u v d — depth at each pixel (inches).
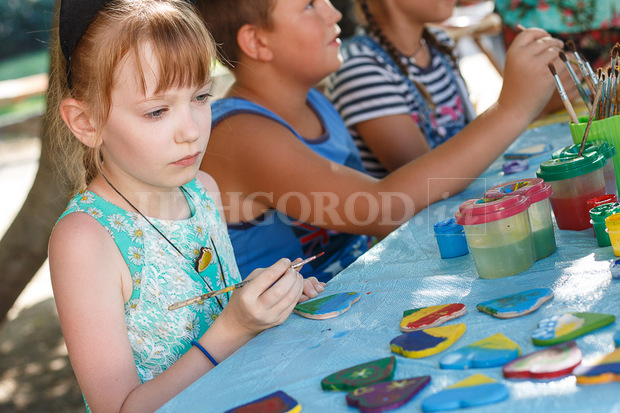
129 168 46.5
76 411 129.6
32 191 106.2
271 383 34.6
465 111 105.7
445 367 32.0
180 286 49.9
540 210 44.3
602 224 43.0
